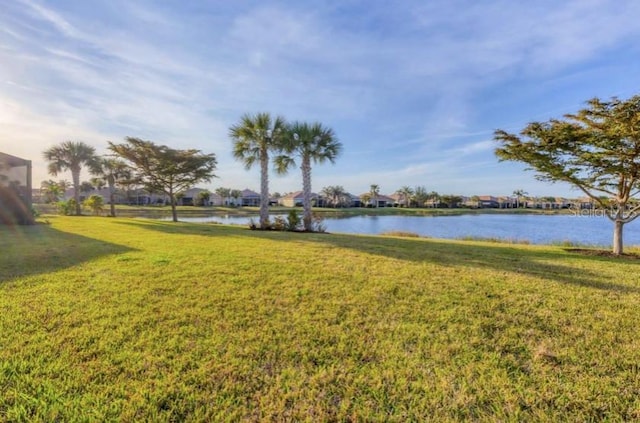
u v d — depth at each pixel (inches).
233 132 604.4
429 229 1008.2
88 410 67.7
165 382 78.3
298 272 190.9
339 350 96.3
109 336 102.0
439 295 150.0
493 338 106.3
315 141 597.0
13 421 64.0
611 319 123.9
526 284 173.2
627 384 80.9
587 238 728.3
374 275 186.5
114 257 230.5
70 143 1071.6
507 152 365.7
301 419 67.1
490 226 1147.9
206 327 110.5
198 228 536.4
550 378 83.4
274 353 93.8
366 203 3127.5
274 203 2938.0
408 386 79.0
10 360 86.2
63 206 1023.0
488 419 67.9
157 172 853.8
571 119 323.9
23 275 174.9
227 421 65.7
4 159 516.7
